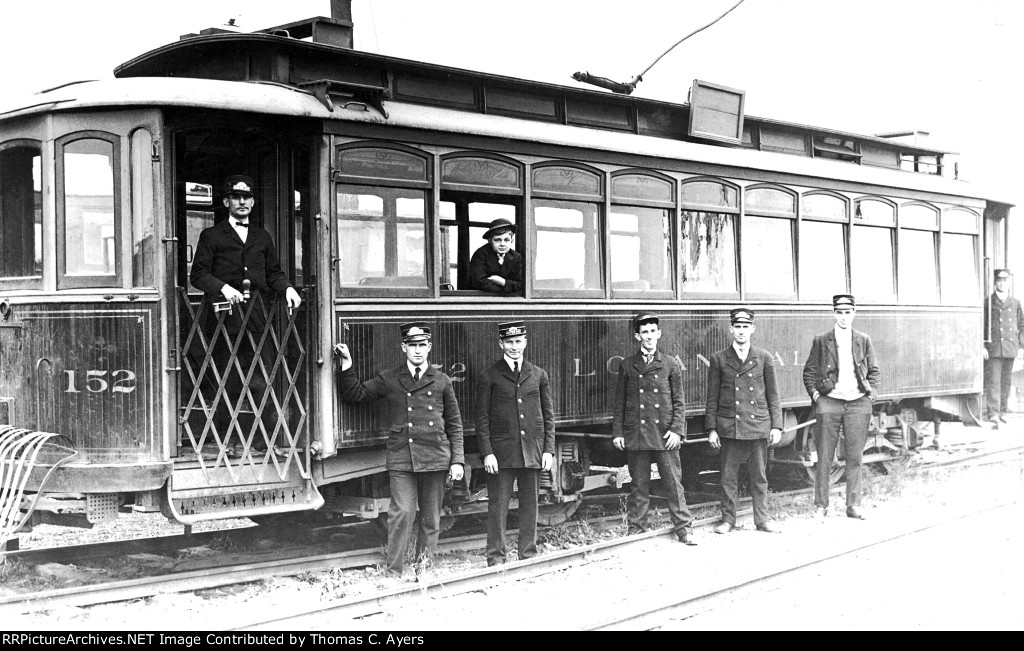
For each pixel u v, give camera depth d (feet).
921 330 42.39
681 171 33.55
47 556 25.41
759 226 36.27
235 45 26.61
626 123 33.76
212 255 24.82
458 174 28.17
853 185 39.55
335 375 25.49
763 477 32.22
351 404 25.86
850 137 41.68
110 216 24.18
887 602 22.95
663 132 34.86
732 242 35.40
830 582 24.98
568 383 30.48
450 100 29.19
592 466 36.55
